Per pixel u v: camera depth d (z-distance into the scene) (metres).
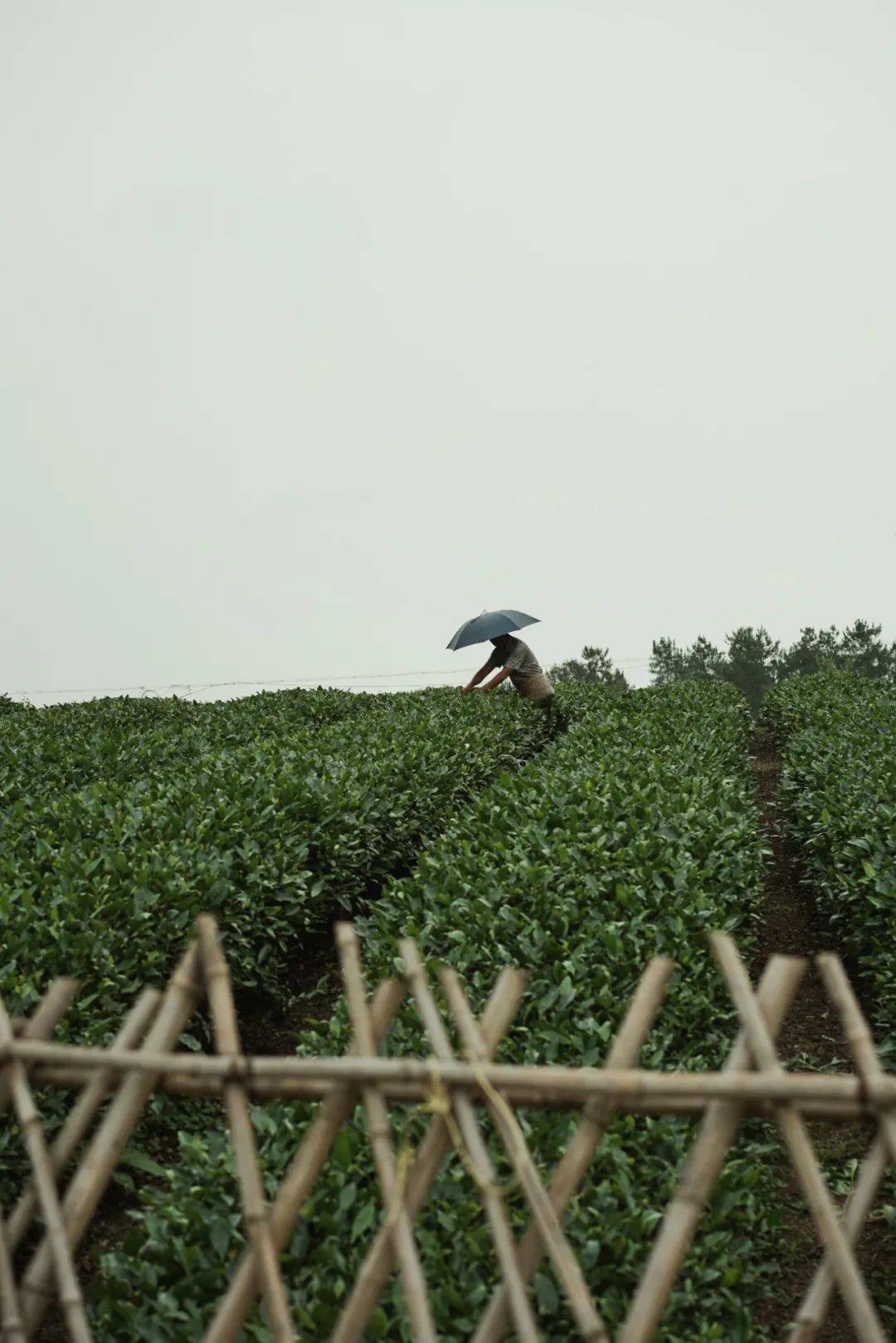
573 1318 3.75
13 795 10.34
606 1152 4.41
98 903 6.72
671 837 8.02
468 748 13.12
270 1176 4.28
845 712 16.58
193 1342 3.72
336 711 19.09
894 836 8.38
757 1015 3.37
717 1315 4.05
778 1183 5.28
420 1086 3.38
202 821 8.25
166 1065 3.46
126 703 19.47
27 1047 3.57
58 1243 3.35
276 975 7.97
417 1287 3.20
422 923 6.86
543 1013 5.54
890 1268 5.04
